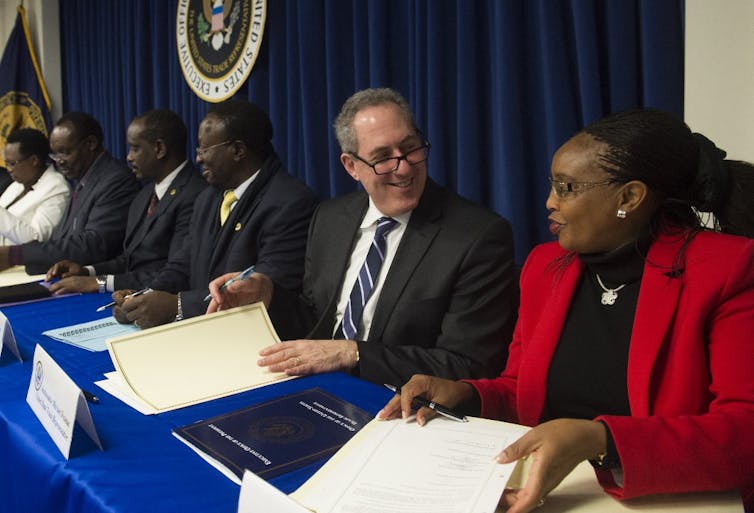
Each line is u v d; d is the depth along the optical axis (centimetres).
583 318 101
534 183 201
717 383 84
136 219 264
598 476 74
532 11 194
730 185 104
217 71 312
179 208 248
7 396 109
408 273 142
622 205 91
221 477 78
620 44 173
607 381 96
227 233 199
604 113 183
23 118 469
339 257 158
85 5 430
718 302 87
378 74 235
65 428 85
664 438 73
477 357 133
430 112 218
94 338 146
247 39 291
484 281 137
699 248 91
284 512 60
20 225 312
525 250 199
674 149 90
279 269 188
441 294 139
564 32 185
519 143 196
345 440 87
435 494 69
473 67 206
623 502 72
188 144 350
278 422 93
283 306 154
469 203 149
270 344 126
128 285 214
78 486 78
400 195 143
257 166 207
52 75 466
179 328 124
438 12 213
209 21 313
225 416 96
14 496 94
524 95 198
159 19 355
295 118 277
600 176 90
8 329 130
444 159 221
